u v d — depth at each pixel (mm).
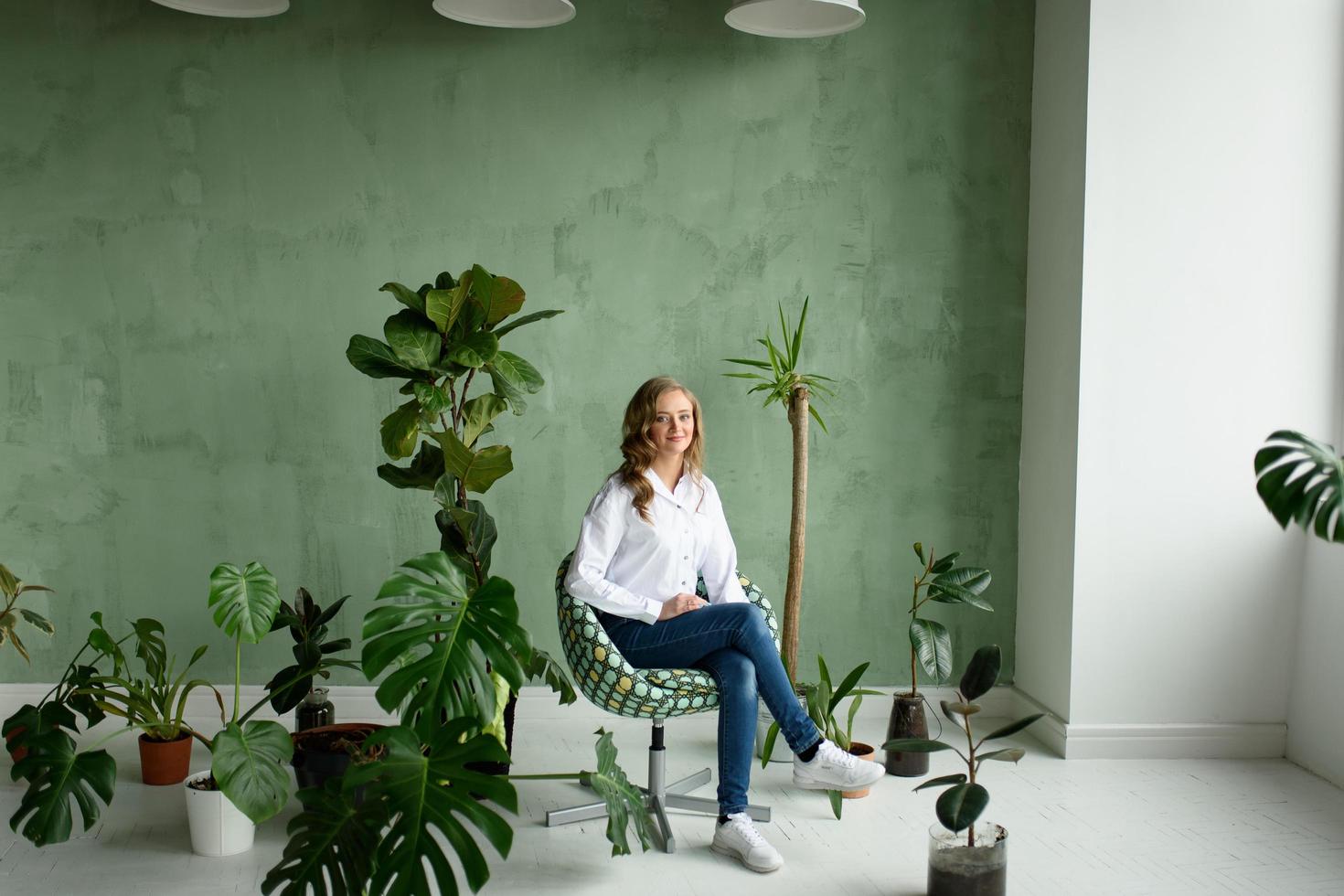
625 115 3814
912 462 3975
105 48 3641
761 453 3924
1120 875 2756
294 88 3705
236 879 2664
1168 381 3562
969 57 3898
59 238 3666
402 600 2646
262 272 3732
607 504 2986
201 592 3773
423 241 3773
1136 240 3535
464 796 2188
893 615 4004
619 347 3857
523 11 3457
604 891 2639
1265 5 3502
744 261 3879
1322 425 3588
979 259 3941
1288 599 3596
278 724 2650
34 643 3734
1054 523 3730
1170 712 3629
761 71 3850
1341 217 3551
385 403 3793
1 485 3701
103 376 3711
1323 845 2945
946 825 2383
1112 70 3502
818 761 2893
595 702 2877
